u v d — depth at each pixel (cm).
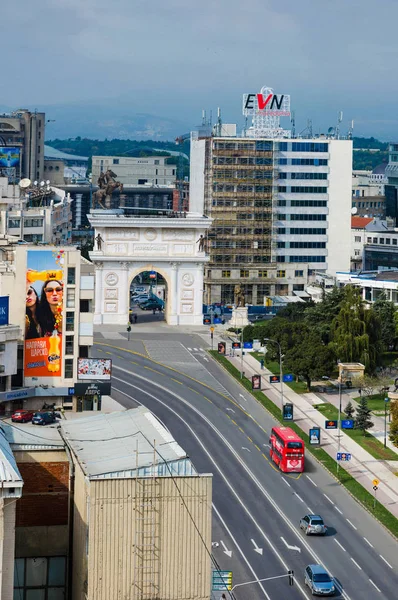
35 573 14762
